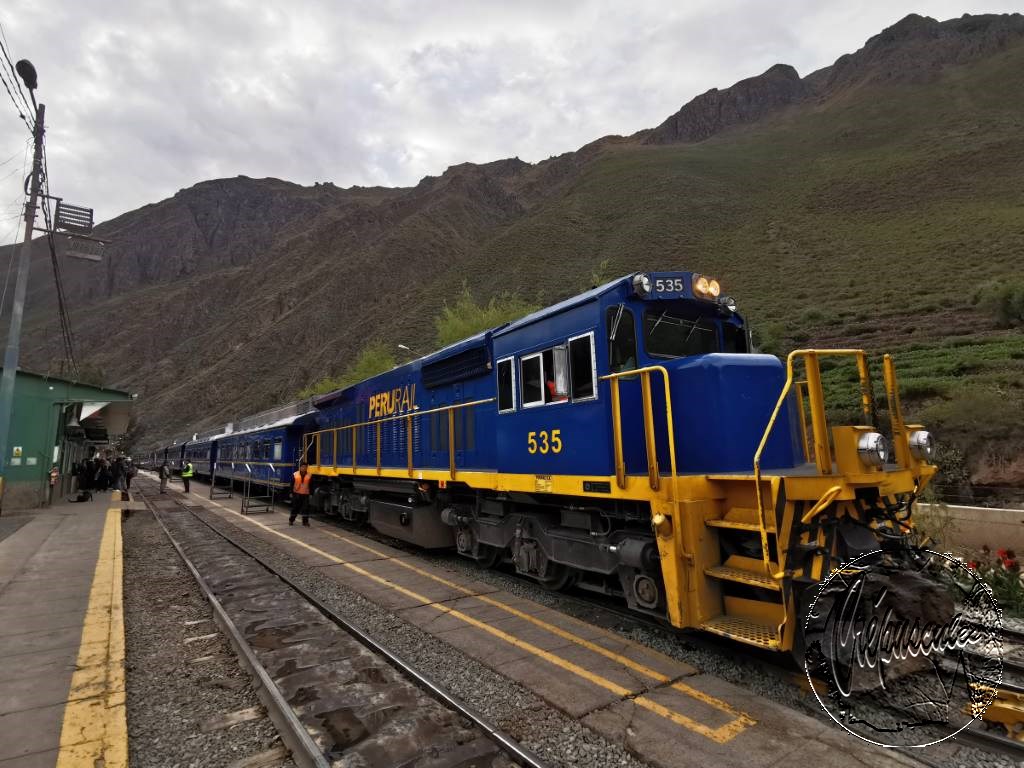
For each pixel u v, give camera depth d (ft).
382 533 40.73
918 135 299.38
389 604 24.17
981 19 554.46
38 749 12.14
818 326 114.62
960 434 50.08
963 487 46.65
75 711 13.97
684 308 21.21
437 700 15.28
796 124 485.56
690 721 13.41
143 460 283.18
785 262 180.14
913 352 82.89
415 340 187.32
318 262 485.97
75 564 31.81
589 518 20.95
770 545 14.66
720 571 15.57
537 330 23.18
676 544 15.88
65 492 77.82
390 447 39.09
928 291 123.54
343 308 346.54
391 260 380.17
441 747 12.75
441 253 396.78
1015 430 46.73
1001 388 56.34
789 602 13.78
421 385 35.14
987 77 383.45
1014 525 28.48
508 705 14.73
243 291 497.05
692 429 18.28
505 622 21.18
